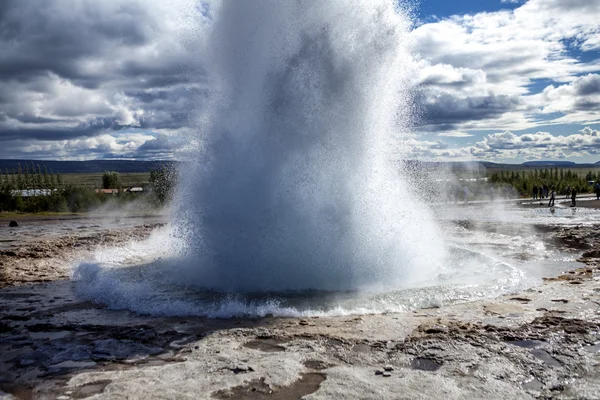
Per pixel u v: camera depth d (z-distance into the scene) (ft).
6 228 72.69
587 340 16.93
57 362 16.29
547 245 42.29
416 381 13.88
